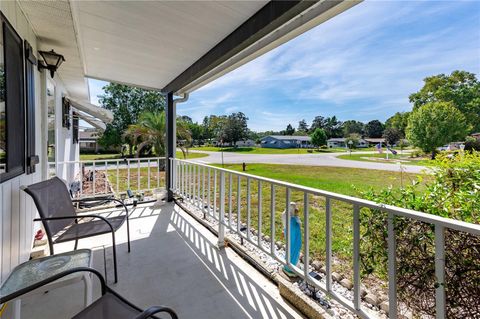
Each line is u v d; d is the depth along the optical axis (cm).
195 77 380
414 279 131
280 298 193
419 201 153
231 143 1742
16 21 214
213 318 172
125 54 343
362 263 160
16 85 208
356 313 136
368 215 163
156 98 2078
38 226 296
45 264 159
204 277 222
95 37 292
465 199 142
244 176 234
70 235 213
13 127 198
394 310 124
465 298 113
